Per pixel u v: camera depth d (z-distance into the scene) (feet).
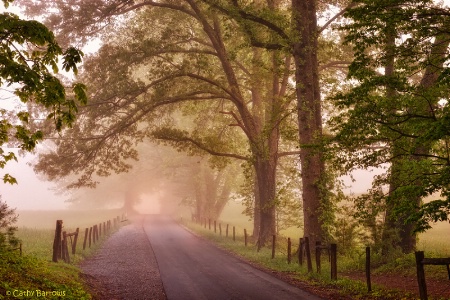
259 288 41.16
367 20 32.60
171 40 85.35
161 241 91.76
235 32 82.38
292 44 65.92
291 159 103.96
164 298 36.55
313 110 64.59
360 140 36.37
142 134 88.84
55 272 38.24
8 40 21.39
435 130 26.99
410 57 34.71
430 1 31.40
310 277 46.80
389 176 37.73
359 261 56.49
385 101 32.81
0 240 37.09
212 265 57.16
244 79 97.76
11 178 26.66
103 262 59.21
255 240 95.30
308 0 69.92
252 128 85.10
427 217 28.66
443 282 41.01
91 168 89.15
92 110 82.69
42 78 22.13
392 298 35.27
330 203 61.87
